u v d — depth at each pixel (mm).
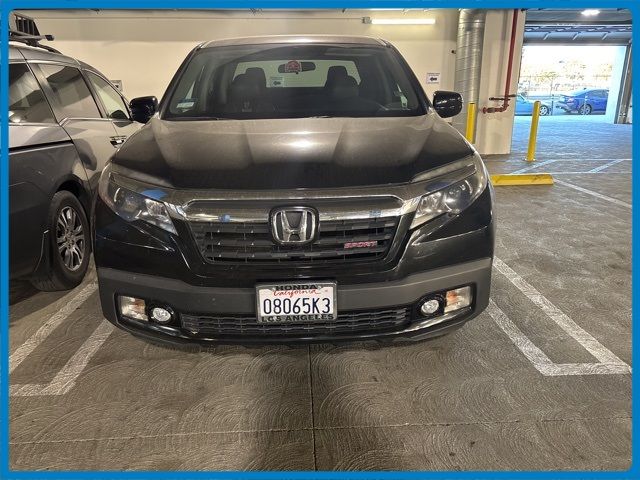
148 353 2539
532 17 13203
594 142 11508
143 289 2035
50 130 3033
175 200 1956
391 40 9031
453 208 2049
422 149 2207
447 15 8930
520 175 6508
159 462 1841
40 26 8680
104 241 2072
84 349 2580
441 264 2025
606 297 3090
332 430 1991
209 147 2227
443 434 1957
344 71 3070
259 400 2174
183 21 8758
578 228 4531
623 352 2482
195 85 3045
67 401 2182
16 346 2615
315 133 2357
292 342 2023
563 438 1924
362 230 1951
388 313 2047
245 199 1921
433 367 2387
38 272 2957
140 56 8898
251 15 8766
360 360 2451
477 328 2729
